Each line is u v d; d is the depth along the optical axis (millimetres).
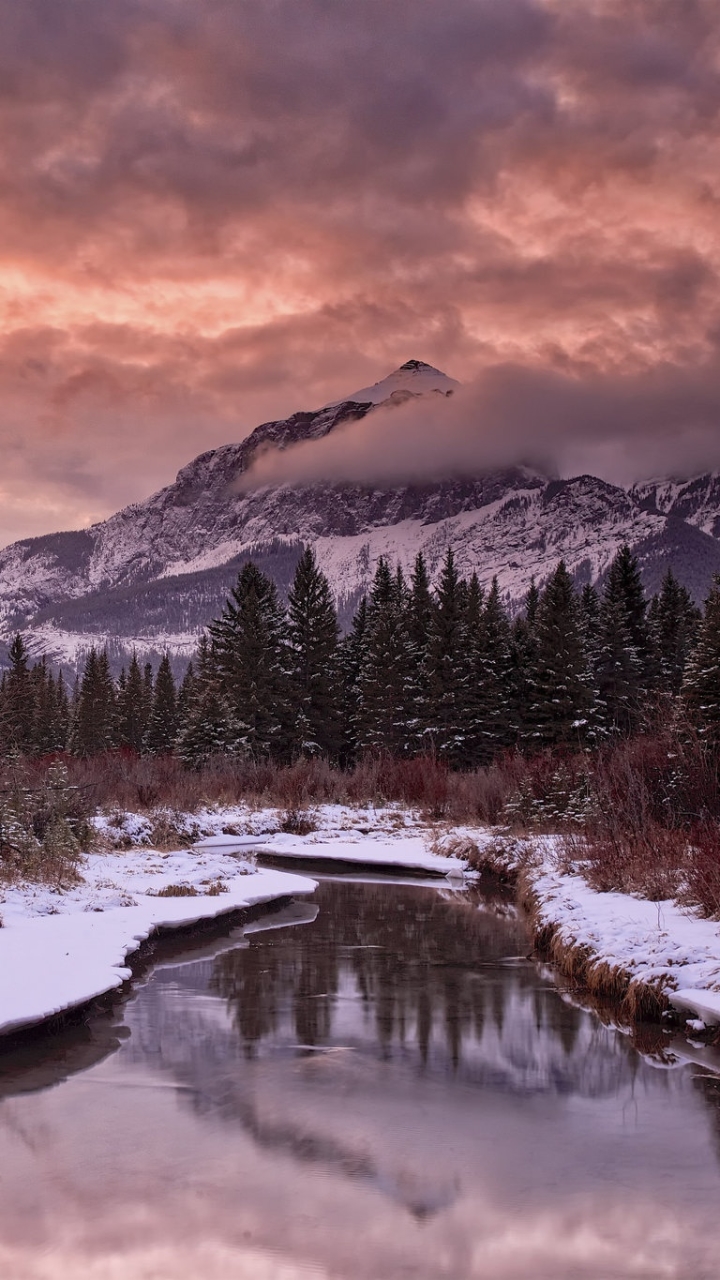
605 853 18547
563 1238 6801
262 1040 11438
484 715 58438
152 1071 10281
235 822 33688
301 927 19141
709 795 18969
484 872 26453
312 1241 6715
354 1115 9031
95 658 87000
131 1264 6395
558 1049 11086
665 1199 7398
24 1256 6473
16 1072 10234
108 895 18469
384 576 73812
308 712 61938
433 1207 7234
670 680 60031
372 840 33531
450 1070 10336
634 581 64250
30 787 22516
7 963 12836
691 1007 11281
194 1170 7820
